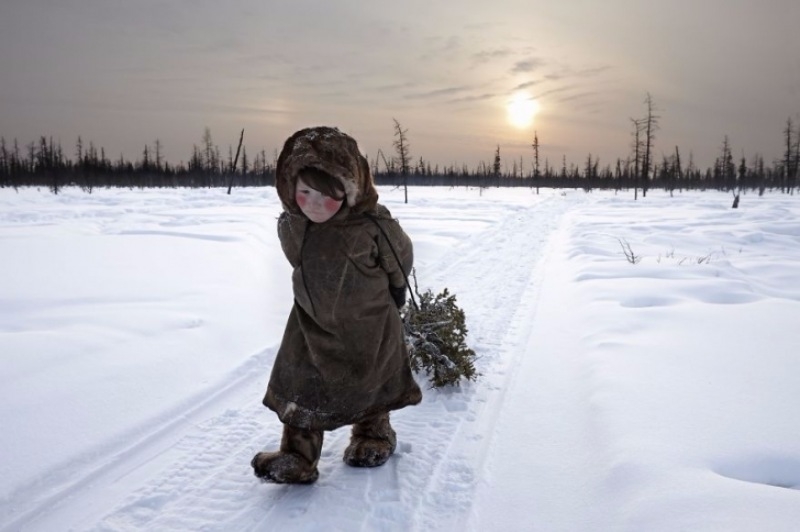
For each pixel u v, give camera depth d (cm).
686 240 1313
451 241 1324
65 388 392
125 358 456
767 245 1277
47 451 318
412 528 261
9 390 382
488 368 475
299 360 289
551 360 480
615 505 261
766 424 318
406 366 313
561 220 2053
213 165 7544
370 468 316
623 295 673
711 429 315
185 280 763
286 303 677
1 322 548
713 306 603
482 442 345
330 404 286
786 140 5425
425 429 364
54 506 278
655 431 316
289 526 263
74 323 546
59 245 1055
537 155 5956
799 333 491
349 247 276
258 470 284
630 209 2706
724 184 7175
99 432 344
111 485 298
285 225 283
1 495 277
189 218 1659
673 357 439
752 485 256
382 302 294
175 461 324
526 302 717
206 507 279
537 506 272
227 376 445
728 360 429
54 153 6781
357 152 270
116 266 852
